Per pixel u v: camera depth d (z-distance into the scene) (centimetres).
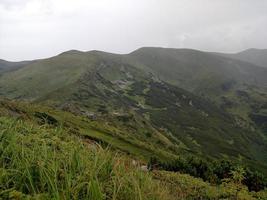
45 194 483
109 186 568
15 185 518
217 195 1398
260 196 1539
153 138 15350
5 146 636
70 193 507
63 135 847
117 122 16375
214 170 2350
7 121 831
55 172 526
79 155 625
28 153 625
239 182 1542
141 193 563
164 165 2528
